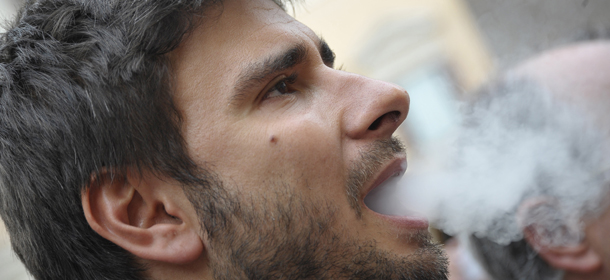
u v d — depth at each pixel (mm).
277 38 1117
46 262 1219
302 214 1065
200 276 1139
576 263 1570
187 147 1086
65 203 1150
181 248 1110
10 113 1165
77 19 1142
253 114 1104
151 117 1081
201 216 1101
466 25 6090
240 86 1084
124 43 1088
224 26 1108
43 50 1146
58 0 1186
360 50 6684
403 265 1110
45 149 1136
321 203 1070
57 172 1137
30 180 1169
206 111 1082
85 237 1168
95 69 1093
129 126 1084
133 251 1111
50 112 1122
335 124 1115
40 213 1182
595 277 1552
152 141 1088
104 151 1096
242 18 1126
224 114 1083
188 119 1085
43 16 1179
